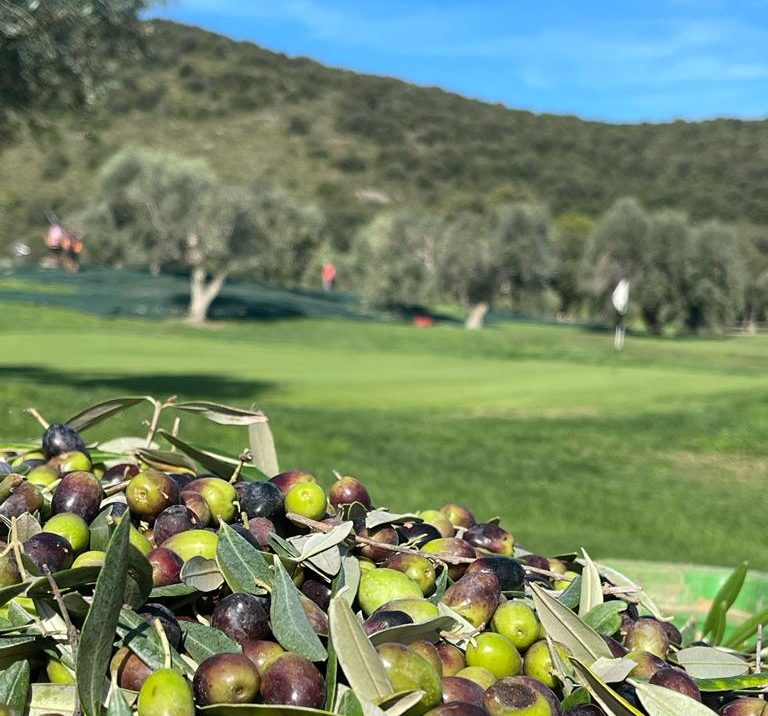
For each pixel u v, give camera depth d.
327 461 11.32
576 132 164.38
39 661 1.47
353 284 80.19
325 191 130.62
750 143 159.38
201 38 165.00
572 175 146.38
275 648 1.46
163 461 2.25
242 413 2.38
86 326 42.78
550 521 9.61
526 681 1.51
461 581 1.76
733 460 14.85
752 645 2.61
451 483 10.79
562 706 1.54
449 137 156.50
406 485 10.38
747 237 109.94
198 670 1.38
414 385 23.39
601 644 1.66
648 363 37.91
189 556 1.67
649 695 1.54
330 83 164.50
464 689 1.46
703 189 144.25
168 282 61.06
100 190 68.00
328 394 20.56
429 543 1.98
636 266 69.44
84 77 15.55
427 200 135.88
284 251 67.06
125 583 1.33
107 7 15.29
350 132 152.00
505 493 10.56
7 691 1.36
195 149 138.75
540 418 17.83
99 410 2.38
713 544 9.23
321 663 1.48
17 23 13.53
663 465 14.10
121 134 134.38
